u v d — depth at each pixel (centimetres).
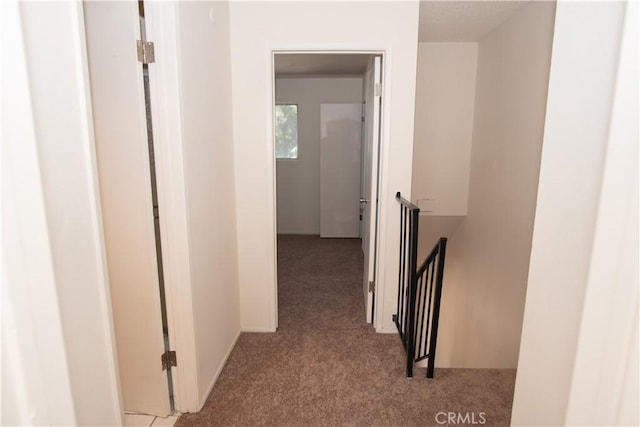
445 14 285
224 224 233
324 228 562
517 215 274
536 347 86
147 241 168
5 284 64
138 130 159
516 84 279
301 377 220
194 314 182
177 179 167
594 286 61
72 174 86
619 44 58
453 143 385
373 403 197
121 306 176
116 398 104
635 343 54
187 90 171
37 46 76
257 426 181
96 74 156
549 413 81
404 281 262
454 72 372
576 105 71
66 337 85
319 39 241
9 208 65
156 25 156
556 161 78
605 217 59
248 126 252
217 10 214
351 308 317
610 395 59
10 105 66
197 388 188
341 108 529
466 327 389
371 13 238
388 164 253
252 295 273
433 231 433
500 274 305
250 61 245
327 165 545
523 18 269
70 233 86
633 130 54
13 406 66
